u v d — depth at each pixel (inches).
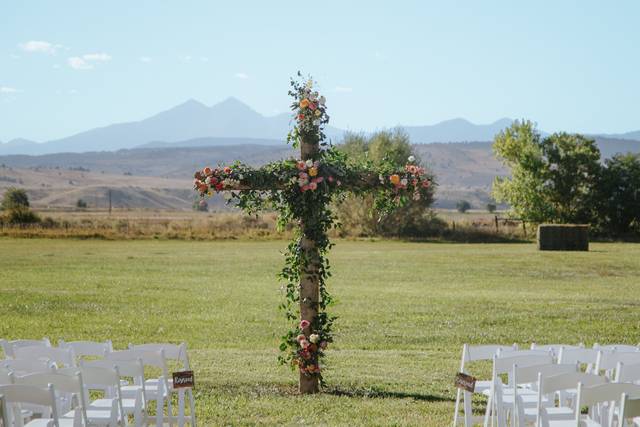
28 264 1515.7
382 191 466.9
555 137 2691.9
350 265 1563.7
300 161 452.1
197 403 433.1
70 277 1300.4
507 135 2738.7
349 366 574.2
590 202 2667.3
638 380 342.0
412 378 523.2
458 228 2511.1
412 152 2519.7
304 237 464.1
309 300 469.4
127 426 340.5
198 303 1011.3
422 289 1182.3
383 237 2459.4
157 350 358.9
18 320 851.4
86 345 363.9
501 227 2605.8
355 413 407.8
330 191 463.2
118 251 1870.1
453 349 685.9
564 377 287.7
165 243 2186.3
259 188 453.1
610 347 390.0
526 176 2687.0
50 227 2527.1
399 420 390.6
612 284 1284.4
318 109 460.8
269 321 868.6
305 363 468.4
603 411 334.6
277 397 452.8
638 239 2586.1
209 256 1740.9
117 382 302.5
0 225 2503.7
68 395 362.6
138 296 1072.2
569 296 1104.2
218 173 448.5
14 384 276.7
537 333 782.5
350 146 2544.3
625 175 2652.6
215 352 650.2
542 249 1987.0
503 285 1252.5
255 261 1621.6
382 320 866.8
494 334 773.9
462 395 466.9
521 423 307.9
